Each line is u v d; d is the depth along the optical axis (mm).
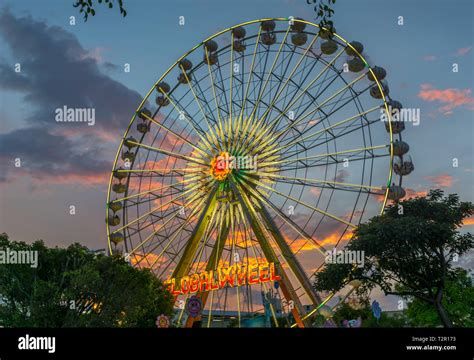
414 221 63438
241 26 89938
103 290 61656
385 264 65312
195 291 84438
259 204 81250
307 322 75688
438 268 65938
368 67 79125
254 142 83750
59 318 59031
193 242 85375
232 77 88125
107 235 94625
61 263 65250
